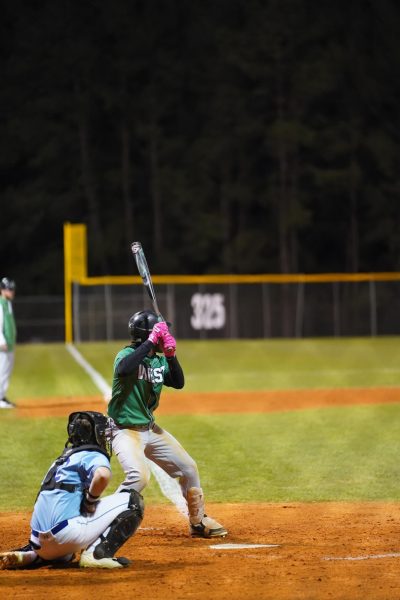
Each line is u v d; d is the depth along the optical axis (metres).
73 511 20.94
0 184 162.00
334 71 149.62
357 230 158.00
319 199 158.00
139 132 156.25
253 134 153.50
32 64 156.25
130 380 23.30
